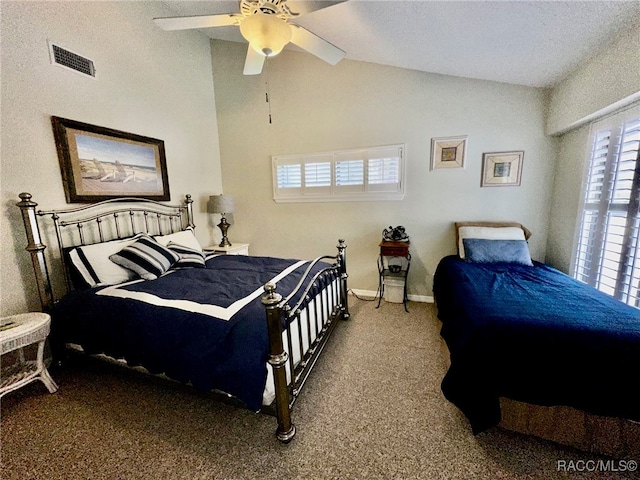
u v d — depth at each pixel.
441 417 1.62
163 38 3.12
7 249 1.97
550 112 2.69
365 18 2.15
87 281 2.12
